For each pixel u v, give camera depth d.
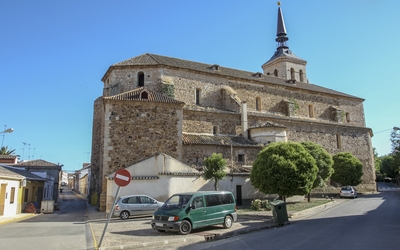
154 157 23.59
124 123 25.69
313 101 45.88
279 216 16.75
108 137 25.14
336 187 41.41
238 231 14.31
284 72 55.69
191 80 35.12
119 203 20.22
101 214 23.66
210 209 14.87
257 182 25.22
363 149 46.44
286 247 10.46
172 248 11.28
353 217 18.52
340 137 44.25
